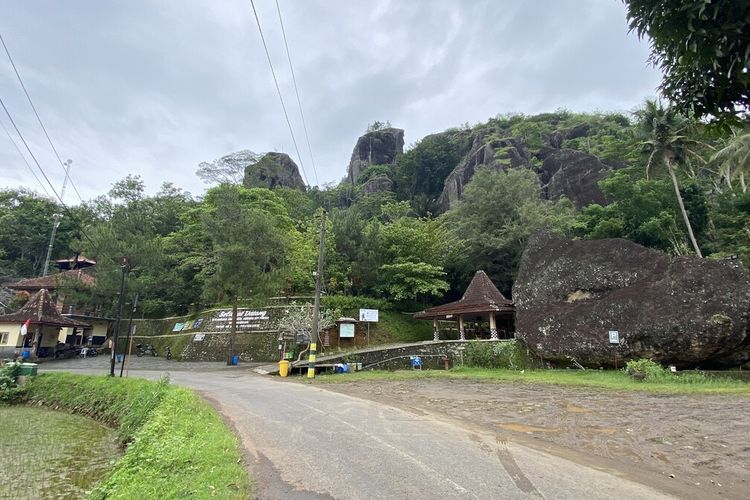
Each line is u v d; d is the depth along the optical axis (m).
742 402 12.78
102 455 11.48
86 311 40.72
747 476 7.03
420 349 25.88
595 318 21.95
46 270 50.19
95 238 36.31
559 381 17.34
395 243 37.66
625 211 35.78
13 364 21.91
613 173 42.78
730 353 19.69
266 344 32.16
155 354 38.56
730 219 35.09
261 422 10.28
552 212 39.38
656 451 8.36
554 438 9.27
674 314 20.05
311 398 14.14
